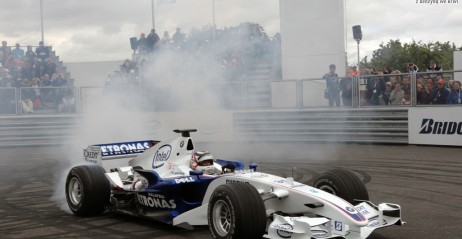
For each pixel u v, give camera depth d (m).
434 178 28.56
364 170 31.77
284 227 14.79
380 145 43.69
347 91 45.97
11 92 52.34
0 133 50.97
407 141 42.81
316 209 15.69
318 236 14.64
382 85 44.28
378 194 24.83
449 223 19.22
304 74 55.94
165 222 18.62
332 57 55.31
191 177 18.34
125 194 20.94
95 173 20.91
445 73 41.22
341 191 17.36
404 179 28.48
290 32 56.16
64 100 52.97
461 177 28.67
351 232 14.98
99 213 21.55
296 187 16.48
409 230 18.30
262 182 16.86
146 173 19.66
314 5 55.44
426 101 42.09
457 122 40.38
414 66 45.03
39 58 61.50
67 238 18.06
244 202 15.26
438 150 39.34
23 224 20.22
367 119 44.53
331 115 45.94
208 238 17.56
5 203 24.48
